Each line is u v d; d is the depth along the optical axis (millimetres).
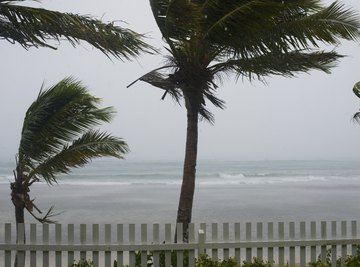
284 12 8969
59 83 9430
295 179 76062
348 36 8906
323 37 8984
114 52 7730
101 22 7480
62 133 9328
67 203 35531
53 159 9438
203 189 52406
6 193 44469
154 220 25578
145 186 57938
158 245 7223
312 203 35719
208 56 9492
